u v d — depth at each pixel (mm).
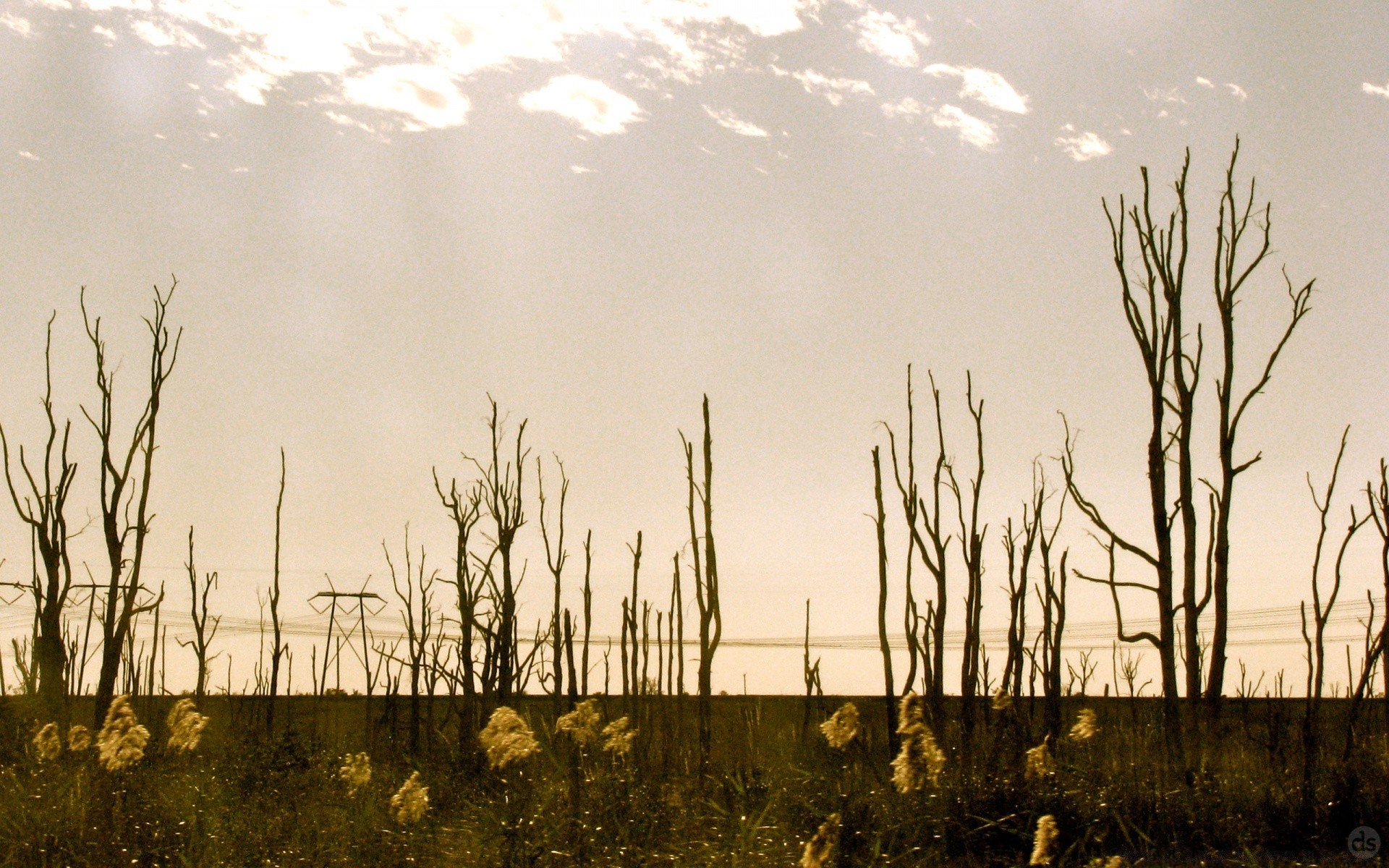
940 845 11078
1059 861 11180
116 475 25703
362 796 14523
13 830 12016
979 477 24484
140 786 13734
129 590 25750
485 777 14367
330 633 43219
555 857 10734
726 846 11039
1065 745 16469
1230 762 16828
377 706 48938
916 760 10586
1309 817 13453
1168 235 20562
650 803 12664
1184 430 19969
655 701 32094
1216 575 19797
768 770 14812
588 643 30984
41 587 26422
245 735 24062
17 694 25328
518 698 29719
